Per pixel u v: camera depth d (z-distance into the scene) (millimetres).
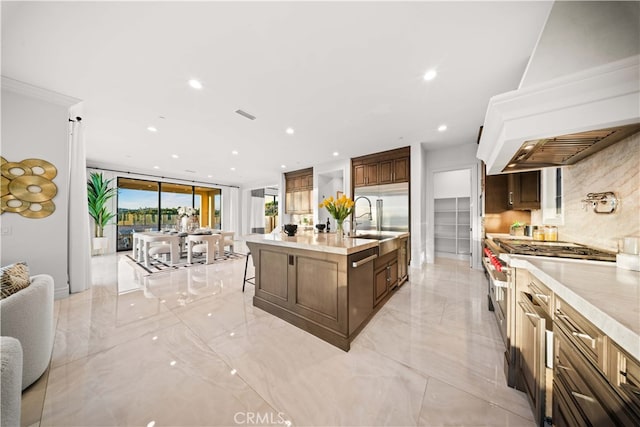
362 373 1482
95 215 5645
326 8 1515
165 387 1354
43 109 2535
